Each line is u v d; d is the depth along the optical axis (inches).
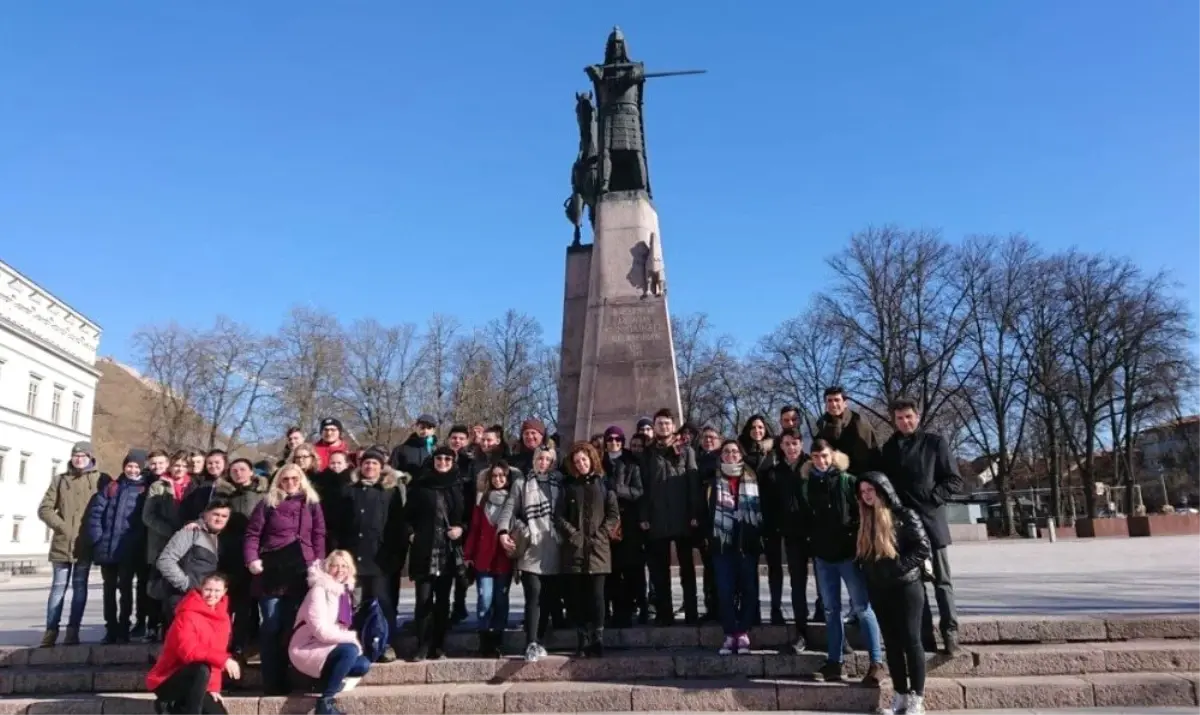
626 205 672.4
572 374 750.5
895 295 1596.9
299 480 316.5
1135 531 1411.2
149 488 368.2
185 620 262.5
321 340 1868.8
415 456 382.9
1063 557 769.6
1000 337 1614.2
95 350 2224.4
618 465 345.1
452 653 338.6
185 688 259.9
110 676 329.7
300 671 285.6
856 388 1637.6
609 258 663.1
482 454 374.3
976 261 1628.9
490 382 1879.9
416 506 328.8
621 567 344.8
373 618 306.3
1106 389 1637.6
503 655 331.0
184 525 342.0
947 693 272.8
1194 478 2086.6
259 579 308.2
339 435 379.6
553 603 362.6
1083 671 288.0
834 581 291.1
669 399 630.5
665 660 305.6
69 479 381.1
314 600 284.4
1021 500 2082.9
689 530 338.3
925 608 303.3
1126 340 1556.3
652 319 646.5
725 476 321.1
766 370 1801.2
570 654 323.0
